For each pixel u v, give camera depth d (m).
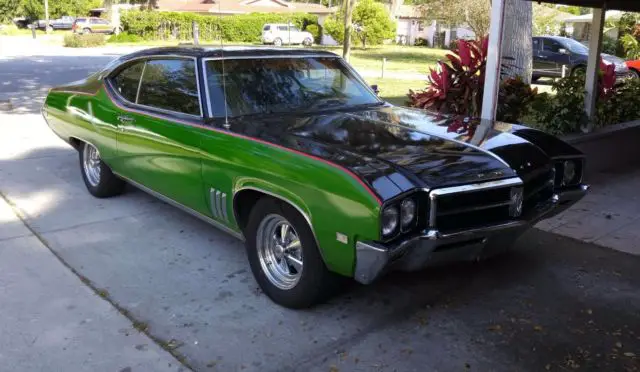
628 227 5.54
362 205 3.15
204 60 4.56
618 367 3.30
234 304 4.01
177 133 4.53
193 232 5.35
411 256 3.37
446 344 3.53
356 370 3.28
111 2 47.91
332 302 4.02
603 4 7.15
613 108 8.53
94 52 32.00
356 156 3.49
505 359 3.38
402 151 3.65
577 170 4.37
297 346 3.51
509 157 3.79
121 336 3.60
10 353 3.40
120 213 5.84
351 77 5.26
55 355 3.39
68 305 3.98
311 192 3.41
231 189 4.04
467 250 3.57
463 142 3.92
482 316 3.86
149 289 4.23
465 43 7.24
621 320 3.82
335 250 3.36
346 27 18.39
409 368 3.29
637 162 8.23
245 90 4.57
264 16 47.81
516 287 4.28
